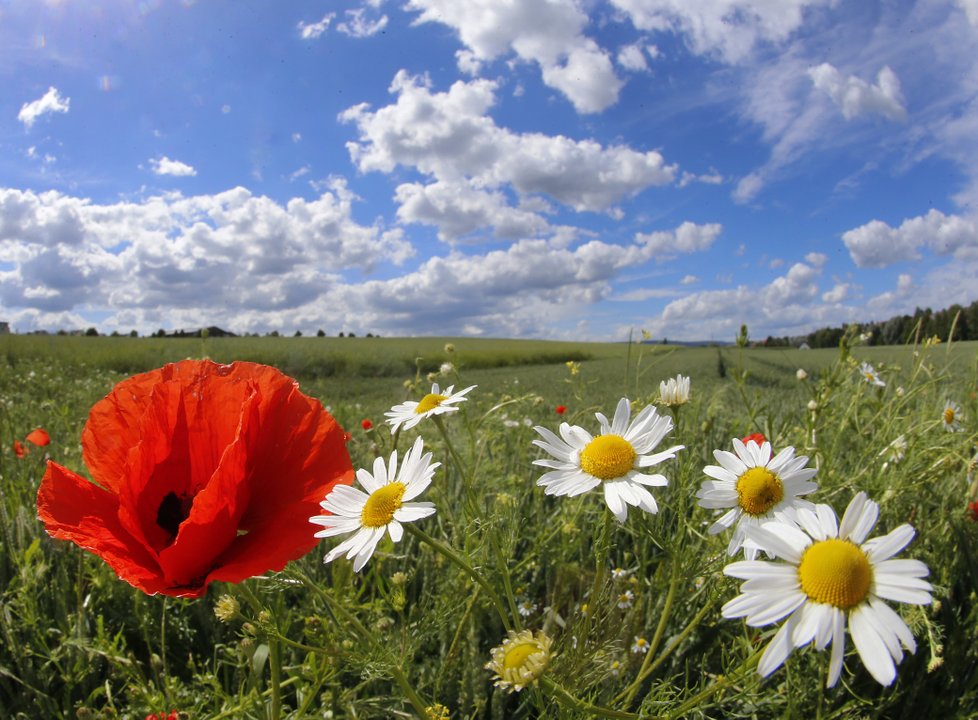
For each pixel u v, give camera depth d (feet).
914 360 10.78
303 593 7.67
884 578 3.04
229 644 7.29
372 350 126.21
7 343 86.48
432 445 9.05
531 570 8.12
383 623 5.69
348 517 4.31
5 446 12.44
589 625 4.29
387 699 6.08
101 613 7.26
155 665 6.24
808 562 3.13
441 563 7.76
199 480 3.71
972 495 7.17
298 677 5.61
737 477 4.65
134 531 3.17
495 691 6.07
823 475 7.73
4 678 6.29
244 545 3.45
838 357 8.66
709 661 6.65
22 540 8.05
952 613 6.43
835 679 2.91
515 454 11.13
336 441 3.89
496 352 153.07
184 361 4.00
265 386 3.81
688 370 58.03
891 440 8.63
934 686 6.21
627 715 3.86
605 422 4.83
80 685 6.73
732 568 3.21
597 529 6.93
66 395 28.68
